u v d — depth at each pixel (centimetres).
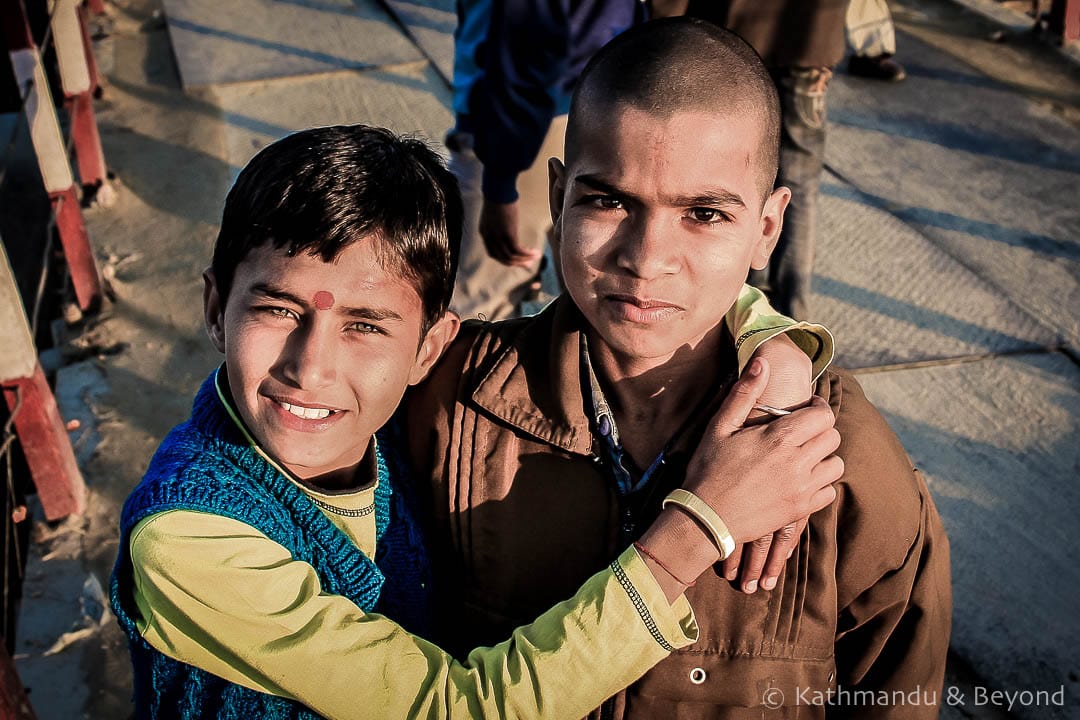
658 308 113
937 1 575
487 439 128
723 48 111
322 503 125
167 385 335
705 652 124
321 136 120
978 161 437
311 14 571
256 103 489
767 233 125
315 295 112
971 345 338
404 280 117
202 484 118
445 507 131
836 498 121
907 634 131
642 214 110
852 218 401
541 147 273
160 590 112
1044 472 291
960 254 381
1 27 319
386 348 118
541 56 253
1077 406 314
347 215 112
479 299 324
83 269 356
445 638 140
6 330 255
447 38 542
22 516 265
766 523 112
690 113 106
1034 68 507
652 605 111
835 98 484
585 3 248
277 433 116
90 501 293
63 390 332
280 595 114
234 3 584
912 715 134
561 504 126
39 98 330
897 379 324
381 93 494
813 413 116
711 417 123
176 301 370
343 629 115
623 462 126
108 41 548
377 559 131
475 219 324
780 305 319
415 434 134
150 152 454
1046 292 362
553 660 111
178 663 121
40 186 437
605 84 109
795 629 123
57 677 244
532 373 128
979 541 270
